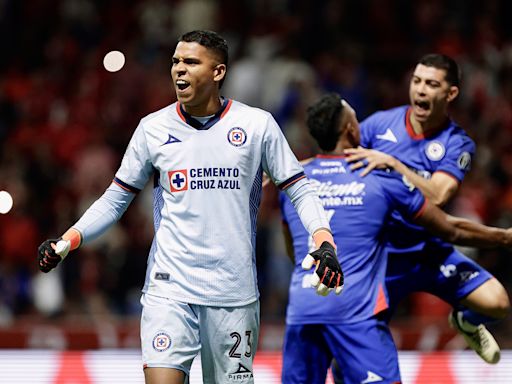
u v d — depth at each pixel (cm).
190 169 1719
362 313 2025
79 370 2723
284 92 4641
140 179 1764
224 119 1738
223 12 5344
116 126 4828
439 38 5241
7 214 4053
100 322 2986
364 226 2042
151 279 1744
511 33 5384
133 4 5519
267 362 2705
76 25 5416
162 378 1681
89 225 1728
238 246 1725
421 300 3594
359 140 2155
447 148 2189
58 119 4916
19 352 2742
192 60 1703
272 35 5109
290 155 1748
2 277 3884
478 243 2069
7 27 5362
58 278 3781
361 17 5262
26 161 4438
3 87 5150
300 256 2084
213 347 1734
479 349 2281
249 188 1738
